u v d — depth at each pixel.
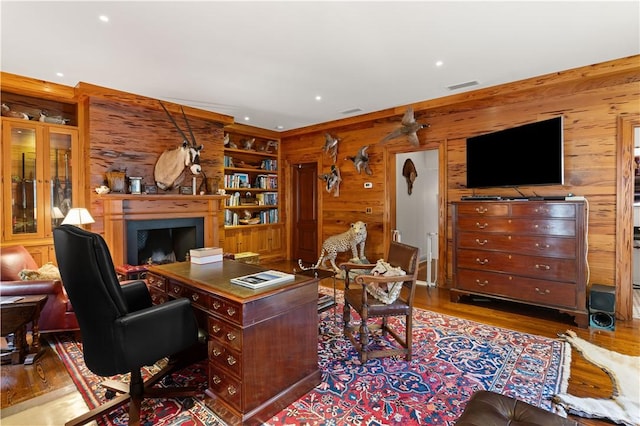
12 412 1.92
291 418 1.85
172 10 2.30
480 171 4.05
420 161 6.77
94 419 1.83
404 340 2.86
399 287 2.56
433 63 3.23
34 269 3.20
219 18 2.41
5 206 3.64
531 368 2.37
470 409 1.41
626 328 3.11
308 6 2.26
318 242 6.12
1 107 3.68
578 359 2.51
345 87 3.93
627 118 3.28
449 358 2.54
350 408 1.94
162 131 4.56
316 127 5.88
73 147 4.08
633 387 2.12
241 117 5.36
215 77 3.59
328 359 2.53
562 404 1.95
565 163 3.63
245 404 1.75
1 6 2.24
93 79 3.64
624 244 3.30
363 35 2.67
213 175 5.15
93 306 1.62
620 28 2.56
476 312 3.60
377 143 5.25
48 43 2.79
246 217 6.18
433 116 4.61
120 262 4.01
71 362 2.49
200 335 2.04
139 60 3.15
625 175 3.29
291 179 6.68
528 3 2.23
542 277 3.30
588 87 3.48
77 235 1.60
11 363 2.45
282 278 2.10
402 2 2.22
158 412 1.89
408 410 1.92
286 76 3.56
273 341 1.89
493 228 3.60
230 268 2.42
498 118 4.09
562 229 3.19
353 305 2.63
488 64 3.26
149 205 4.30
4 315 2.37
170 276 2.23
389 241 5.19
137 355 1.67
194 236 4.81
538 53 3.02
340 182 5.74
